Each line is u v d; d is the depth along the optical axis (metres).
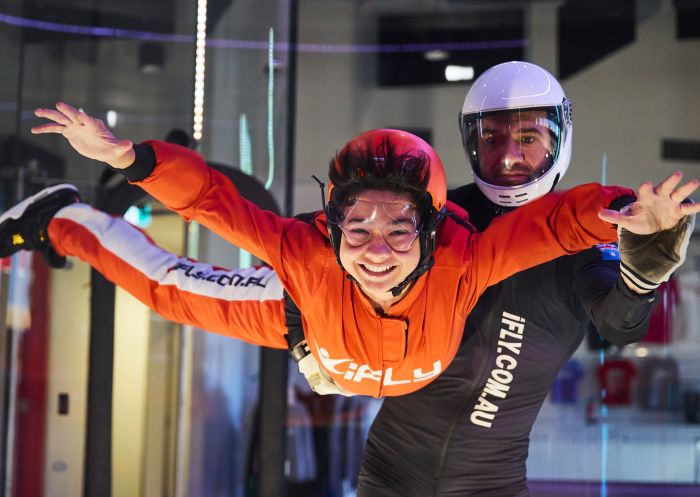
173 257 2.44
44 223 2.54
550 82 2.18
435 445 2.21
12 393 3.97
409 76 4.72
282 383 3.52
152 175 1.78
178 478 3.97
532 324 2.10
